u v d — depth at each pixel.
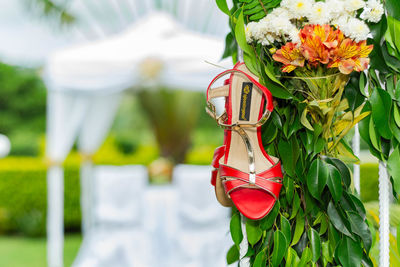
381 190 1.34
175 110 9.73
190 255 4.31
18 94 12.15
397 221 1.72
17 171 7.84
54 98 4.55
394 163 1.24
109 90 4.41
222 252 4.44
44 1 7.30
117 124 12.94
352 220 1.24
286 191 1.30
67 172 7.81
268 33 1.21
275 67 1.29
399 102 1.23
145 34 4.43
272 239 1.32
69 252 6.57
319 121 1.26
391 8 1.22
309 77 1.22
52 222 4.70
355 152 1.56
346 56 1.15
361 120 1.26
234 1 1.37
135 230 4.44
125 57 4.28
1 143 9.91
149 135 13.05
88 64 4.26
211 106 1.29
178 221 4.46
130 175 4.44
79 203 7.85
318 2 1.16
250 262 1.37
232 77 1.29
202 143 11.76
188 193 4.42
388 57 1.24
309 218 1.33
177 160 9.77
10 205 7.81
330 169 1.22
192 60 4.34
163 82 4.48
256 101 1.28
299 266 1.28
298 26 1.24
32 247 7.01
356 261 1.24
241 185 1.24
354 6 1.15
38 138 11.88
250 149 1.24
